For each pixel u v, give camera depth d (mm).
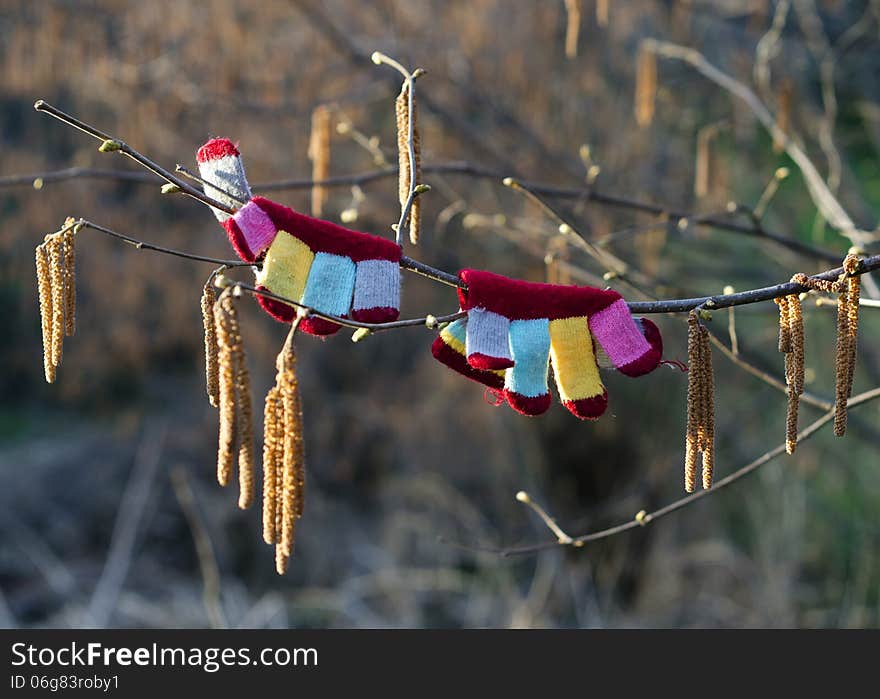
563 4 7895
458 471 10000
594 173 4727
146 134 7570
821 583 8945
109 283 9133
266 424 2232
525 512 9234
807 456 8875
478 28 7625
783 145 5348
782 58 7574
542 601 8094
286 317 2521
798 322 2547
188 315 9570
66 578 9164
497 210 7371
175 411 11648
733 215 6168
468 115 7699
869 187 8898
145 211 9047
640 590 8742
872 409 8695
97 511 11031
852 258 2498
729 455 9172
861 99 8312
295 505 2197
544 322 2576
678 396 8836
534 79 7742
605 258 4430
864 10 7875
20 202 8742
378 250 2549
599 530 8719
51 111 2506
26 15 7406
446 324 2682
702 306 2568
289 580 10070
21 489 11148
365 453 10844
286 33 7652
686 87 8125
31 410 12836
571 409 2596
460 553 9641
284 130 7715
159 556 10273
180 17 7258
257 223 2479
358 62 6789
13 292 11523
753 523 9000
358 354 10688
